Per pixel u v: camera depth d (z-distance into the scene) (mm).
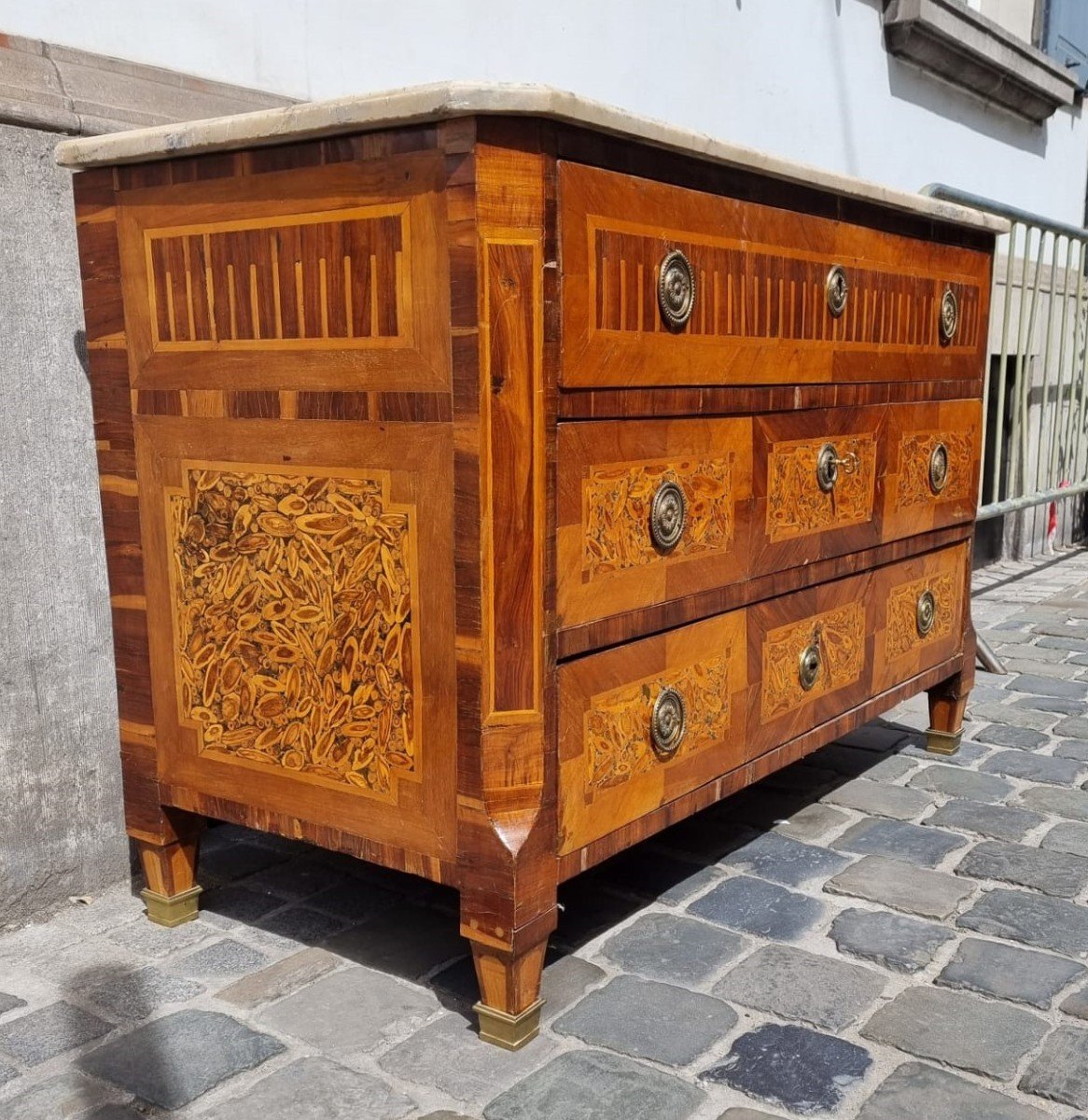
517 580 1547
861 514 2381
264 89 2391
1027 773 2799
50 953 1957
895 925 2021
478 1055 1640
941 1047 1644
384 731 1683
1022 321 4586
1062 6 5957
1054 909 2076
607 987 1822
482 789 1580
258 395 1728
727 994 1801
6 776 2020
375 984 1846
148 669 1958
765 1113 1505
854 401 2303
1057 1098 1523
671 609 1846
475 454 1498
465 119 1431
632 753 1797
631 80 3393
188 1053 1647
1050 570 5578
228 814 1908
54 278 2006
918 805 2600
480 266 1454
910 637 2652
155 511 1889
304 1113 1509
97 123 2014
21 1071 1606
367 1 2586
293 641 1764
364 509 1643
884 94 4609
